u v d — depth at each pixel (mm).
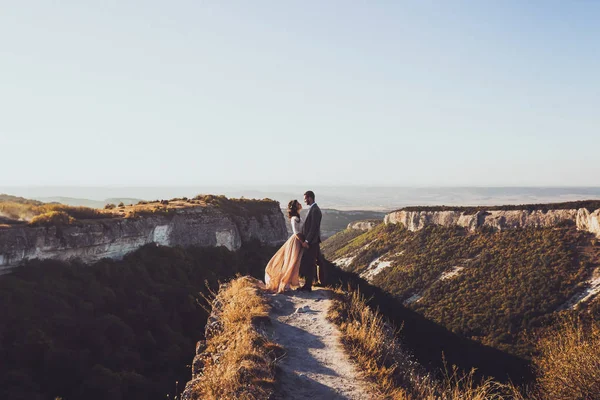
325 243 192500
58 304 25766
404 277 105250
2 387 18391
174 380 22656
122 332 24719
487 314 74625
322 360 6727
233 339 7344
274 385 5660
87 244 33656
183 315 30672
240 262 51688
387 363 6965
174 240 45531
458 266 99875
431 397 6070
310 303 9523
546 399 10469
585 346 10328
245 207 67188
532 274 82375
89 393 19234
